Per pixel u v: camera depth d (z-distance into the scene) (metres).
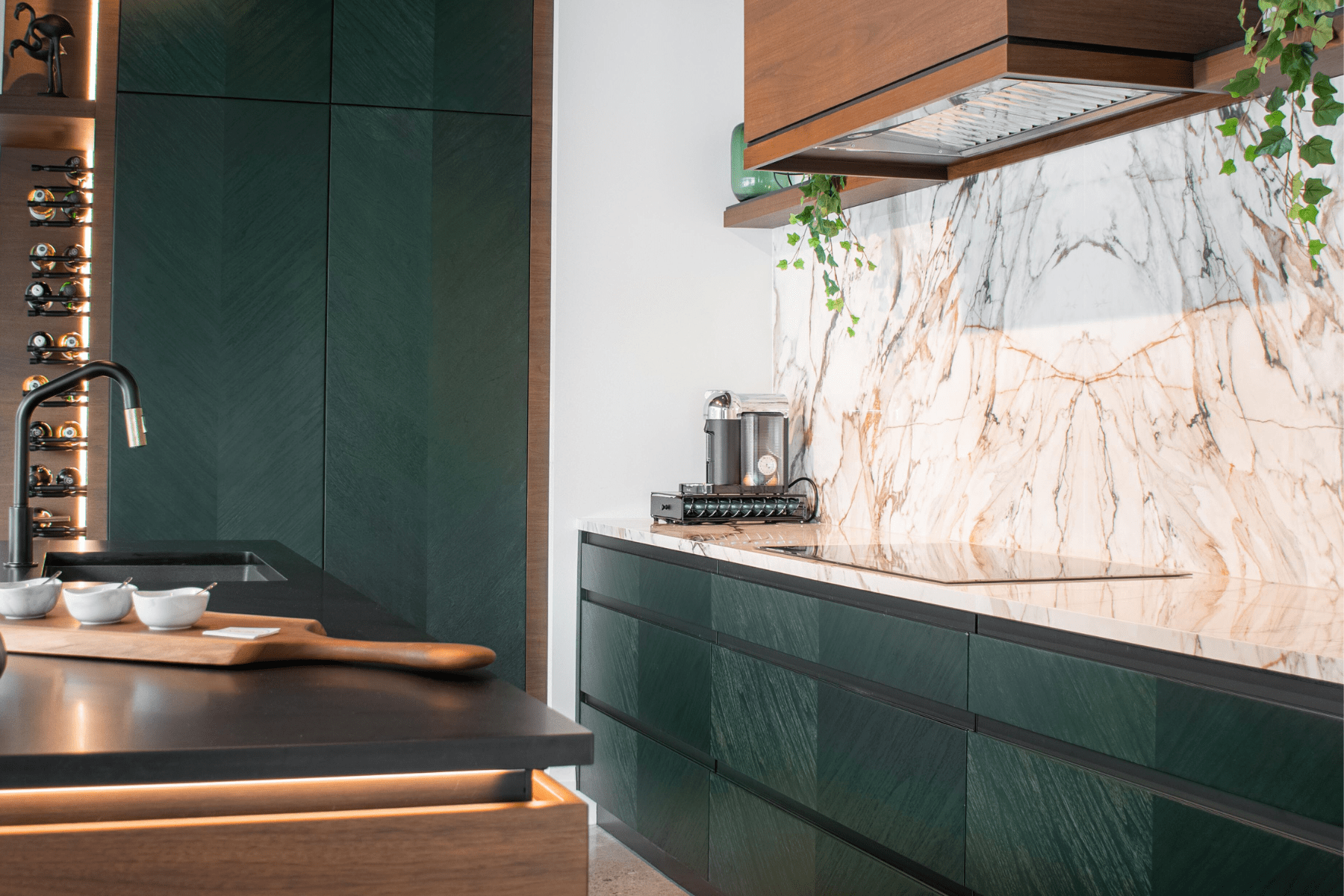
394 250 3.81
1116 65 2.04
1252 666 1.58
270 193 3.71
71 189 3.64
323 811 1.10
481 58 3.89
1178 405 2.49
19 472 2.42
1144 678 1.77
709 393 3.78
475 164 3.88
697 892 3.25
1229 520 2.37
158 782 1.02
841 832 2.56
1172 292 2.50
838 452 3.75
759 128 2.79
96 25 3.92
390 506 3.81
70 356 3.65
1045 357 2.87
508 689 1.32
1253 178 2.31
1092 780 1.85
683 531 3.45
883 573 2.41
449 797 1.14
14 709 1.17
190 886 1.04
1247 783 1.60
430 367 3.85
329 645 1.43
